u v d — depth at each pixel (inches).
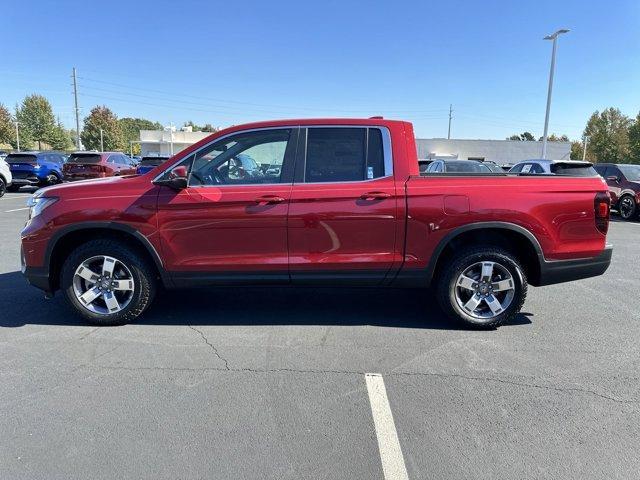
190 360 153.3
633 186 563.5
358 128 173.9
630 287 247.1
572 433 115.2
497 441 111.7
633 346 167.6
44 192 177.9
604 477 99.8
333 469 101.8
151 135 2881.4
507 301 178.5
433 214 168.9
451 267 175.8
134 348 162.2
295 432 114.7
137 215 170.1
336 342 168.6
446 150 1758.1
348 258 171.9
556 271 176.6
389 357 156.5
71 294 177.3
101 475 99.6
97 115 3762.3
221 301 213.6
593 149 3452.3
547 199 171.5
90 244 175.2
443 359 155.3
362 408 125.3
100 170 812.0
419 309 204.8
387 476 99.7
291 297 220.1
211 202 169.0
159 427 116.3
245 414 122.2
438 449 108.6
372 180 171.3
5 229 402.6
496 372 146.6
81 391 133.1
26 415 121.1
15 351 158.9
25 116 3597.4
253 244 171.6
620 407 127.1
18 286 232.7
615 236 434.9
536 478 99.3
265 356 156.7
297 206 168.9
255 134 174.6
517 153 1761.8
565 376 144.4
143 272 176.6
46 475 99.4
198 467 102.1
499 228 171.2
